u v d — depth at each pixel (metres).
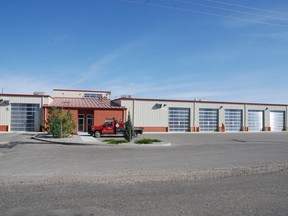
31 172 11.04
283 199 7.27
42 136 31.47
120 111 43.88
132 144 24.19
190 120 48.97
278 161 14.67
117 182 9.20
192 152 18.75
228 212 6.22
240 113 52.84
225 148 21.69
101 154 17.34
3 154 16.75
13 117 40.06
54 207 6.47
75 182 9.13
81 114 42.56
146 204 6.75
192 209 6.40
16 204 6.67
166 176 10.29
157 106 46.81
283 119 55.88
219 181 9.45
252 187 8.59
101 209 6.36
